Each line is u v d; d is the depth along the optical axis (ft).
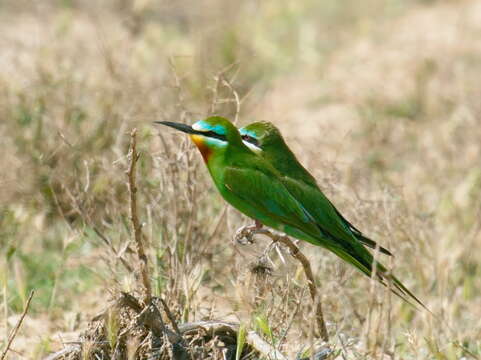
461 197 45.50
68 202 40.37
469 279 38.19
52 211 40.91
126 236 35.94
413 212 39.04
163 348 26.68
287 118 59.26
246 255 35.01
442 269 36.81
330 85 66.13
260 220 30.04
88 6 73.00
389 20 81.71
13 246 35.47
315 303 27.09
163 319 28.91
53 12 71.05
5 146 42.93
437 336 32.68
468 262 38.60
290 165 30.89
